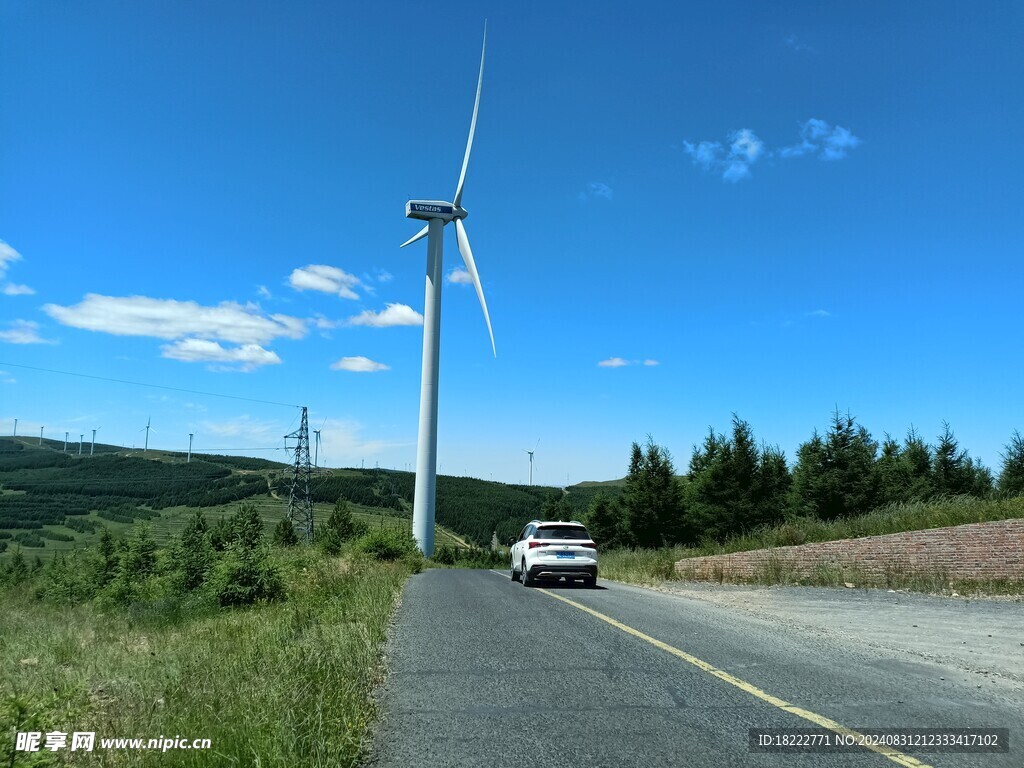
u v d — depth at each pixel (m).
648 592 17.42
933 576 16.38
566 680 6.83
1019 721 5.48
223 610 18.78
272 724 4.68
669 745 4.88
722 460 41.34
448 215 48.47
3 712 5.14
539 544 18.84
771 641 9.27
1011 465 36.22
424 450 47.28
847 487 35.59
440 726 5.33
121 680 7.66
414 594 15.85
